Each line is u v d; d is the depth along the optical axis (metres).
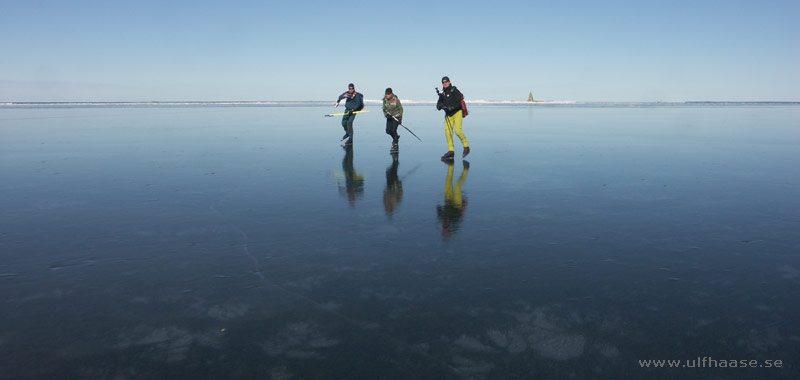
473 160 7.66
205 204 4.49
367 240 3.36
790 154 8.30
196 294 2.47
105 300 2.40
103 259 2.99
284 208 4.34
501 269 2.80
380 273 2.74
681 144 10.12
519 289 2.52
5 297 2.43
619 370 1.81
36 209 4.27
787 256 3.01
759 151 8.77
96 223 3.81
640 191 5.09
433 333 2.07
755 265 2.86
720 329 2.10
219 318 2.21
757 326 2.13
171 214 4.11
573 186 5.39
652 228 3.65
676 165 7.02
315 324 2.15
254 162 7.33
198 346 1.98
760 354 1.91
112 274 2.74
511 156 8.14
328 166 6.98
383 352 1.93
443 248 3.18
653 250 3.13
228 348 1.96
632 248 3.18
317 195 4.92
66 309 2.30
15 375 1.78
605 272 2.75
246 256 3.04
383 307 2.31
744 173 6.28
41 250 3.15
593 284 2.58
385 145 10.16
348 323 2.16
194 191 5.10
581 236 3.45
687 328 2.11
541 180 5.79
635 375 1.78
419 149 9.36
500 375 1.78
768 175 6.11
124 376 1.78
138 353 1.93
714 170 6.54
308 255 3.05
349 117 9.95
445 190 5.18
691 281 2.62
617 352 1.93
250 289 2.53
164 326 2.14
